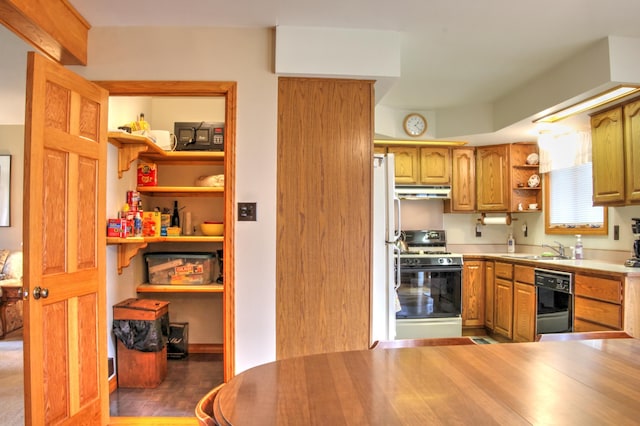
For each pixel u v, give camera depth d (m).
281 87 2.52
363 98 2.57
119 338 2.81
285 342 2.48
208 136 3.43
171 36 2.48
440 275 4.07
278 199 2.50
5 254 4.48
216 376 3.06
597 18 2.31
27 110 1.79
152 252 3.45
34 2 1.91
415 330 4.00
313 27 2.46
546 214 4.34
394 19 2.35
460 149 4.59
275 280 2.48
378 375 1.21
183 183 3.69
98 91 2.26
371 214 2.55
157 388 2.82
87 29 2.44
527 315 3.60
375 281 2.97
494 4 2.17
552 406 0.99
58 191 1.95
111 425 2.30
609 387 1.11
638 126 2.80
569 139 3.92
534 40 2.59
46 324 1.86
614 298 2.67
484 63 2.95
